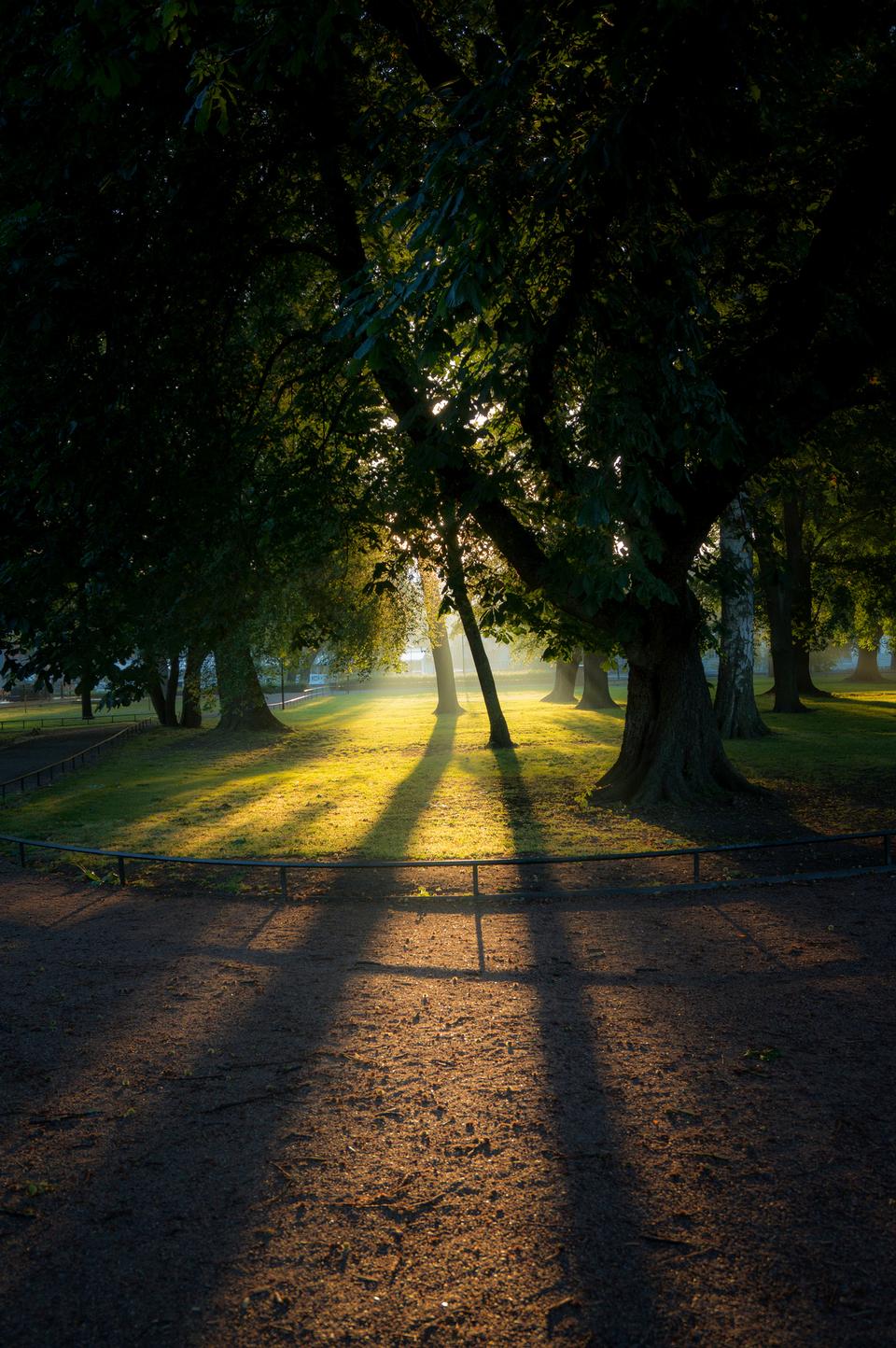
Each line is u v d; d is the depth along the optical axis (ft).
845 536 109.50
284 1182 12.24
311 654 109.29
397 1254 10.55
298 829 44.52
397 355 30.50
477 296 17.81
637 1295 9.65
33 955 23.89
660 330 24.54
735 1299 9.52
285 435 40.22
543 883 31.78
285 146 32.99
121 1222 11.37
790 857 34.81
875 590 112.98
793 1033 16.88
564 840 39.45
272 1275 10.20
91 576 29.04
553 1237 10.75
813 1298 9.49
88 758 90.43
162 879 34.06
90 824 48.29
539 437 31.32
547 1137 13.25
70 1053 17.04
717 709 83.66
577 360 30.30
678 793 48.06
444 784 60.23
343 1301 9.71
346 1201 11.71
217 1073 15.99
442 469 37.93
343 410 40.14
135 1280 10.19
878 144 27.02
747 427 34.19
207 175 29.71
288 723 123.34
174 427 33.01
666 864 34.27
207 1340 9.15
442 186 18.92
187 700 114.93
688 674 48.83
